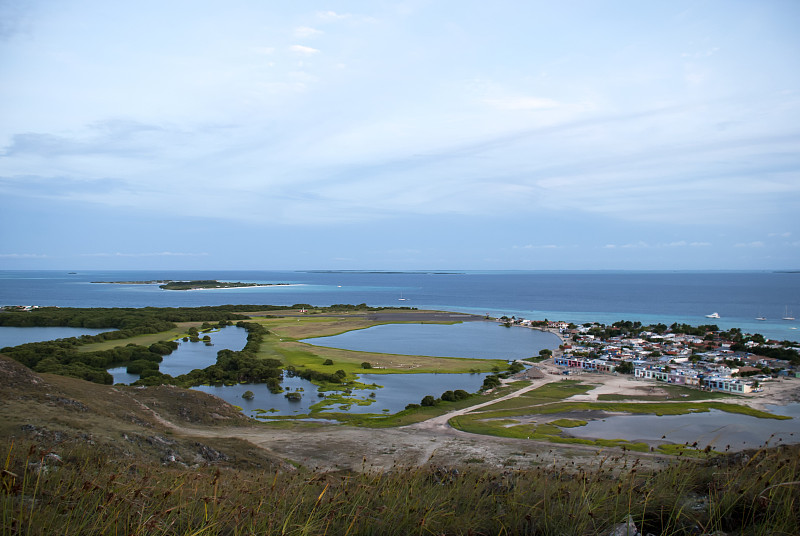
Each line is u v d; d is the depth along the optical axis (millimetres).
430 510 8172
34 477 9688
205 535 7332
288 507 8453
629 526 7242
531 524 7750
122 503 7785
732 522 7348
